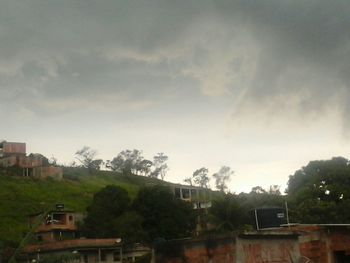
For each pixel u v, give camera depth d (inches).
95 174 5383.9
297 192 3191.4
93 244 2461.9
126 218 2888.8
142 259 2251.5
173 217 3046.3
